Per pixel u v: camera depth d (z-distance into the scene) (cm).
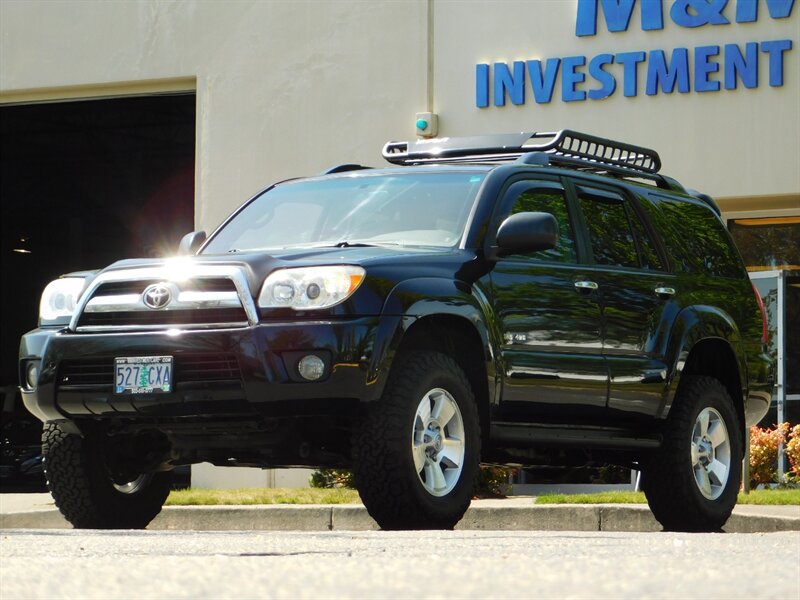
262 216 1213
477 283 1038
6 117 3906
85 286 1062
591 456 1226
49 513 1716
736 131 2286
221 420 990
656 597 404
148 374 988
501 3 2425
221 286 984
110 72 2700
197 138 2619
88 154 4450
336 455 1035
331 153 2536
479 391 1048
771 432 2228
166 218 4694
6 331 5450
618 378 1159
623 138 2344
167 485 1197
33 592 423
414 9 2488
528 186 1146
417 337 1014
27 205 5084
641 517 1505
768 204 2358
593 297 1144
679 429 1238
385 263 982
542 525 1571
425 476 987
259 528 1650
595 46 2366
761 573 479
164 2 2667
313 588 431
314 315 953
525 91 2405
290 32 2573
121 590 428
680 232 1309
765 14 2277
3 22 2778
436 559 550
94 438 1123
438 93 2466
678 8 2314
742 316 1348
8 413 3806
